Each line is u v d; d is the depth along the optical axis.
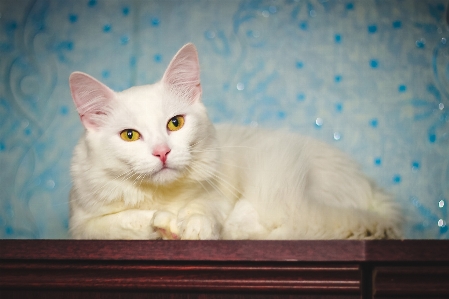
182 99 1.51
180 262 1.05
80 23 2.07
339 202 1.48
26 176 2.00
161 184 1.42
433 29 1.97
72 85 1.47
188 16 2.05
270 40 2.02
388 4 2.00
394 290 1.02
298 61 2.00
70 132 2.01
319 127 1.96
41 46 2.07
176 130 1.46
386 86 1.96
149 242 1.05
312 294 1.04
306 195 1.41
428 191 1.89
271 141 1.62
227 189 1.54
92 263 1.07
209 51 2.02
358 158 1.92
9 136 2.03
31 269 1.08
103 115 1.46
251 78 2.00
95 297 1.08
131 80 2.02
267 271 1.04
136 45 2.04
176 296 1.07
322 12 2.02
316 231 1.29
